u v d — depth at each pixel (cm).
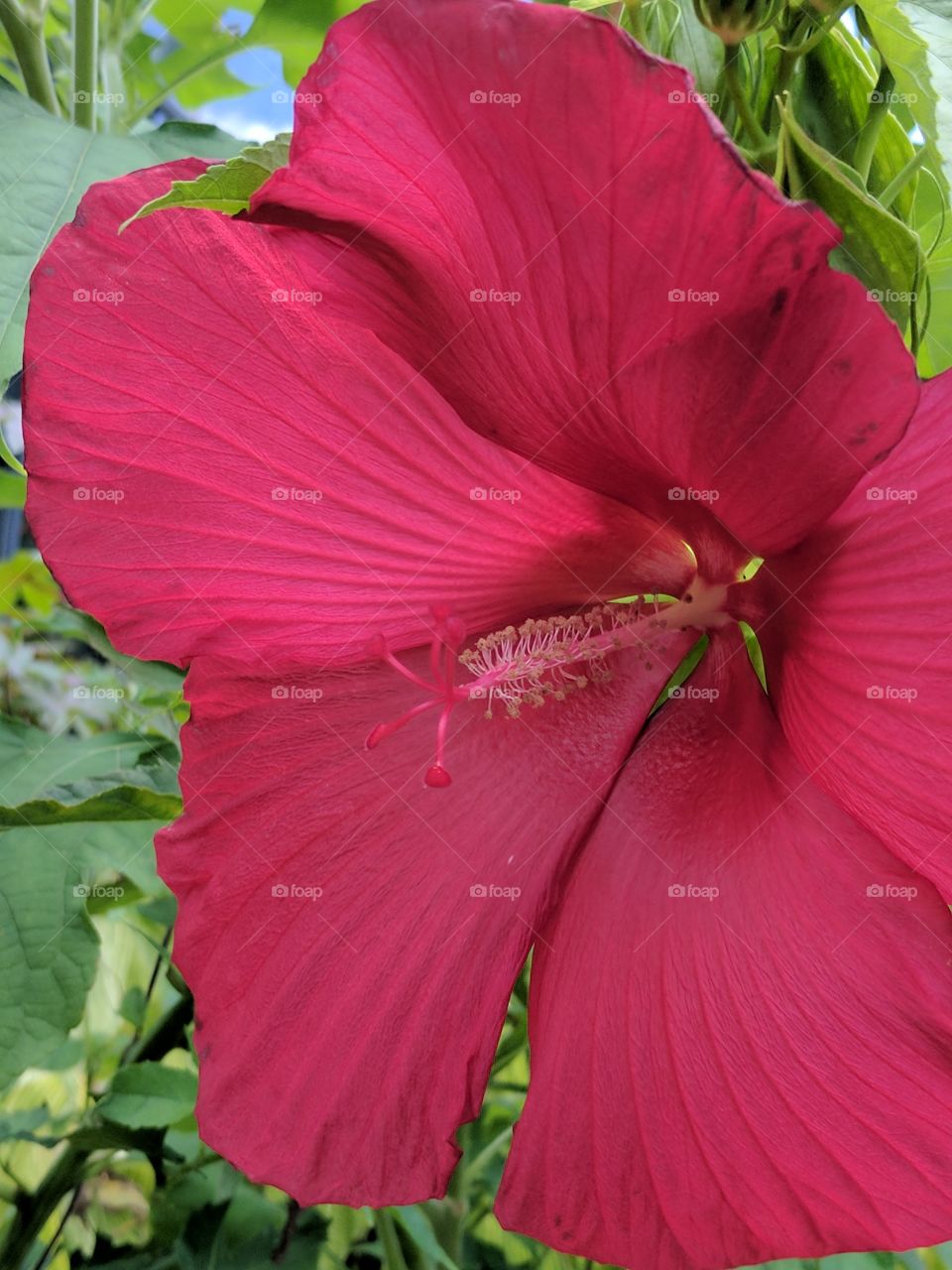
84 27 26
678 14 18
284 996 17
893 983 15
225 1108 17
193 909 17
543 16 11
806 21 18
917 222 21
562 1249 17
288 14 27
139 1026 28
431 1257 25
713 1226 16
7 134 21
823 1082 15
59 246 16
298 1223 24
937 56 16
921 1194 15
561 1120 17
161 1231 26
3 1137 24
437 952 17
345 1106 17
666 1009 16
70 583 17
